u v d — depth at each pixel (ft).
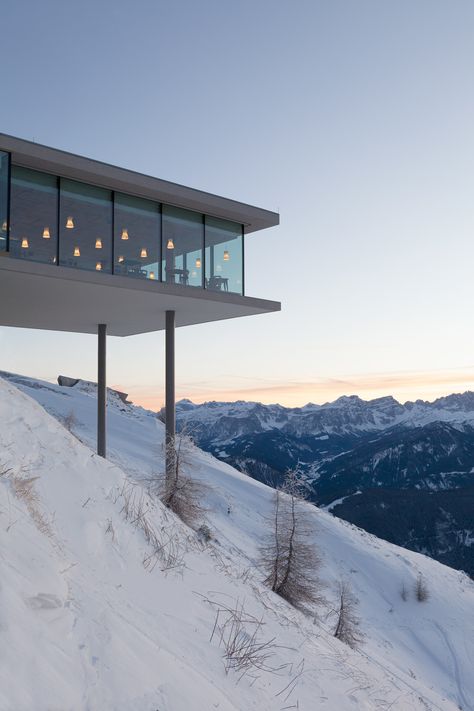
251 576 45.62
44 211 64.23
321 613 73.67
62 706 10.05
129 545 24.66
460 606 186.80
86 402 262.88
